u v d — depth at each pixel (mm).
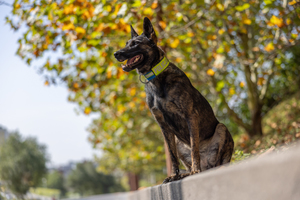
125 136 14969
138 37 3689
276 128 9391
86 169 86625
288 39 7703
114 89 9867
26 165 43812
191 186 2332
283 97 12492
